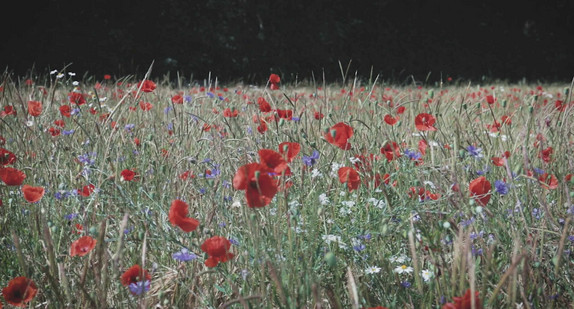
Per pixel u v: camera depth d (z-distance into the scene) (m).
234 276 1.97
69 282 1.96
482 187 2.01
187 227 1.74
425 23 21.92
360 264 2.11
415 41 21.47
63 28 15.76
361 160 2.49
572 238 2.10
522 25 23.91
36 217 2.12
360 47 20.31
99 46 15.95
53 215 2.40
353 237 2.18
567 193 2.14
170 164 2.77
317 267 1.91
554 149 2.90
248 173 1.65
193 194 2.60
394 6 21.48
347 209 2.31
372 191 2.33
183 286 1.96
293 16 19.16
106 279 1.76
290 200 2.34
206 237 2.13
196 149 3.02
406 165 2.65
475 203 2.03
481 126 3.49
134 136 3.46
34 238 2.17
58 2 15.84
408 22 21.69
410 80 19.98
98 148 2.92
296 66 18.56
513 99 6.64
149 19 16.88
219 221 2.27
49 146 3.04
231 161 2.65
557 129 2.99
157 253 2.19
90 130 3.46
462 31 22.56
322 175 2.56
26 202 2.53
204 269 2.06
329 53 19.28
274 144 2.87
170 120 3.81
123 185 2.59
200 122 3.46
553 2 23.98
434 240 2.05
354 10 20.83
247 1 18.34
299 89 7.82
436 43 21.78
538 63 23.05
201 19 17.62
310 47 19.02
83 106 3.82
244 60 17.75
